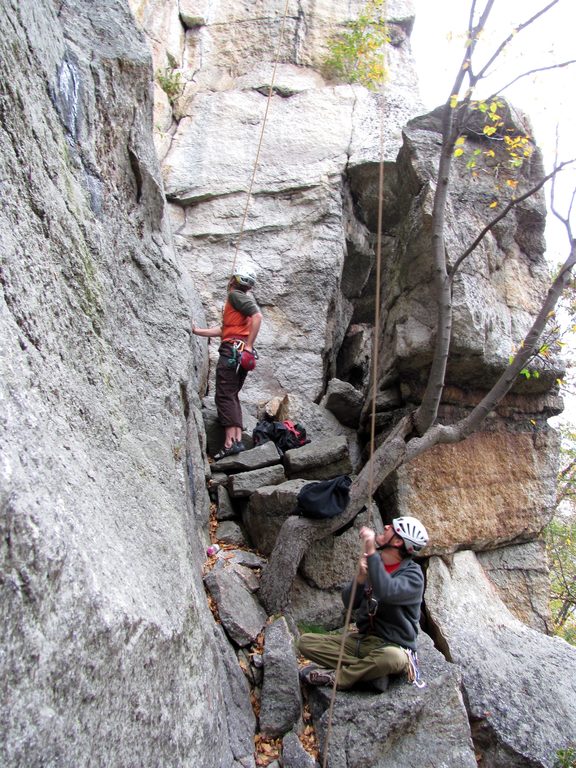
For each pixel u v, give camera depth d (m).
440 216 4.54
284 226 7.58
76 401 3.02
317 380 7.05
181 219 7.66
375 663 3.88
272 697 3.94
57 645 2.06
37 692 1.96
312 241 7.50
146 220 4.98
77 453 2.78
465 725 3.86
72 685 2.12
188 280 6.73
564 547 10.18
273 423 6.05
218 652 3.82
